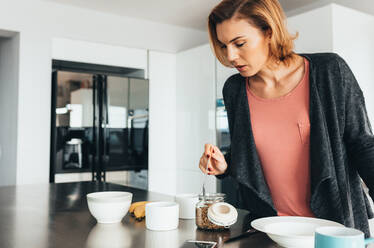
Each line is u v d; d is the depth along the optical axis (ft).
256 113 3.93
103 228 3.33
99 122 11.51
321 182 3.49
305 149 3.67
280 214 3.92
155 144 13.32
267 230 2.83
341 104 3.54
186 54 13.35
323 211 3.57
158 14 12.73
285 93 3.78
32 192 5.79
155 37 13.48
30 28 11.10
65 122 10.95
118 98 11.84
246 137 3.89
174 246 2.75
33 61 11.10
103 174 11.44
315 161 3.49
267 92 3.86
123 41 12.78
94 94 11.43
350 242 1.84
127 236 3.04
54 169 10.79
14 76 11.27
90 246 2.76
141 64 13.19
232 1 3.36
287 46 3.49
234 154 3.93
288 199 3.85
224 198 3.40
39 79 11.17
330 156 3.47
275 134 3.81
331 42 8.36
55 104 10.94
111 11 12.38
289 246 2.60
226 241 2.89
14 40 11.36
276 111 3.81
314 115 3.55
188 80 13.23
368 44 9.34
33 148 11.02
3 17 10.71
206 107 12.30
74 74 11.14
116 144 11.75
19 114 10.85
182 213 3.74
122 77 11.95
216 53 3.89
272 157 3.84
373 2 10.46
